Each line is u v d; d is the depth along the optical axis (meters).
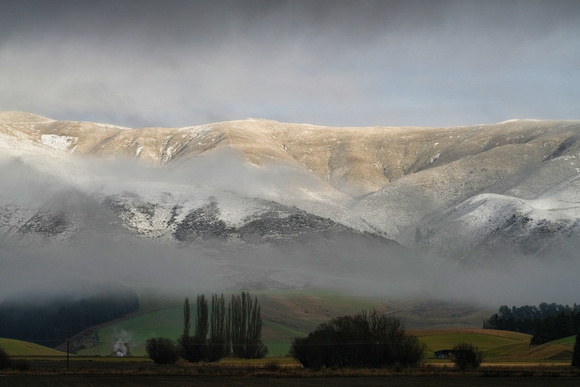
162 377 100.81
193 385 88.31
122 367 121.50
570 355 138.62
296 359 130.00
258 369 112.00
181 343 140.88
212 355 140.38
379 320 122.00
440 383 89.25
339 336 118.12
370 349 116.56
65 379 97.69
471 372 103.38
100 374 105.56
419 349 120.12
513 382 89.25
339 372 105.06
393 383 89.75
